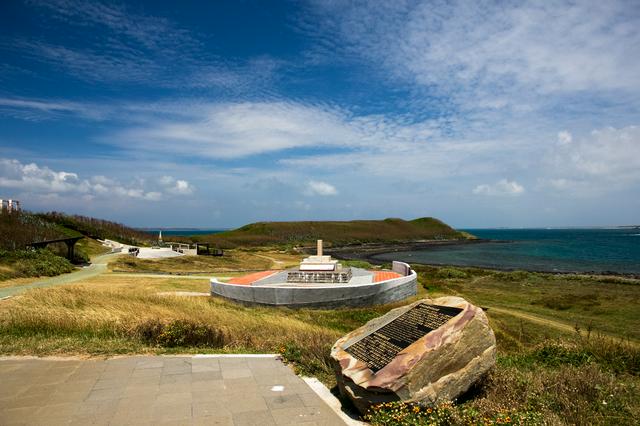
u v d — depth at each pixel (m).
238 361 8.20
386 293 21.27
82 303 13.52
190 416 5.64
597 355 9.35
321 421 5.59
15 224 40.59
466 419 5.29
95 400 6.11
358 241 121.06
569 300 28.44
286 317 17.12
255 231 120.75
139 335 9.93
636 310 25.00
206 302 18.23
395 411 5.36
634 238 151.88
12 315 10.73
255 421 5.54
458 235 151.75
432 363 5.73
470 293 32.12
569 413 5.77
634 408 6.14
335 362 6.52
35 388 6.56
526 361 9.23
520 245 111.56
